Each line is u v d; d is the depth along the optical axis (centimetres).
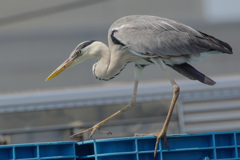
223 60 1401
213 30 1426
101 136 1183
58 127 1179
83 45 1005
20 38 1470
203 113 1196
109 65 979
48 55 1461
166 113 1197
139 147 815
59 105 1190
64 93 1197
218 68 1398
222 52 973
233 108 1202
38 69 1451
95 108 1193
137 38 937
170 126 1188
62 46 1474
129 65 1380
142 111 1196
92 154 828
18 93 1238
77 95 1196
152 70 1381
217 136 836
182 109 1188
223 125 1192
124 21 982
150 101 1201
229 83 1212
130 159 816
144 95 1202
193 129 1184
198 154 835
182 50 941
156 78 1381
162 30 947
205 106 1199
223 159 823
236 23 1422
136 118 1191
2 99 1184
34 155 789
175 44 938
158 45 931
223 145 837
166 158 823
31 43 1470
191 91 1201
